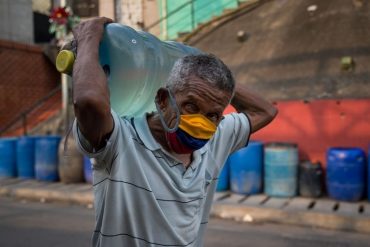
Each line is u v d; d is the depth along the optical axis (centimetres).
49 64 1434
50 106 1359
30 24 1443
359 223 576
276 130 787
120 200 140
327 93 877
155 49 160
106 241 142
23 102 1348
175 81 138
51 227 612
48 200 790
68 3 1092
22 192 814
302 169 705
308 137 764
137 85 155
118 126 141
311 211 613
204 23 1305
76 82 132
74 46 151
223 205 657
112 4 1306
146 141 144
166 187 144
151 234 142
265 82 973
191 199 149
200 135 136
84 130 132
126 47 150
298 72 959
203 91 134
